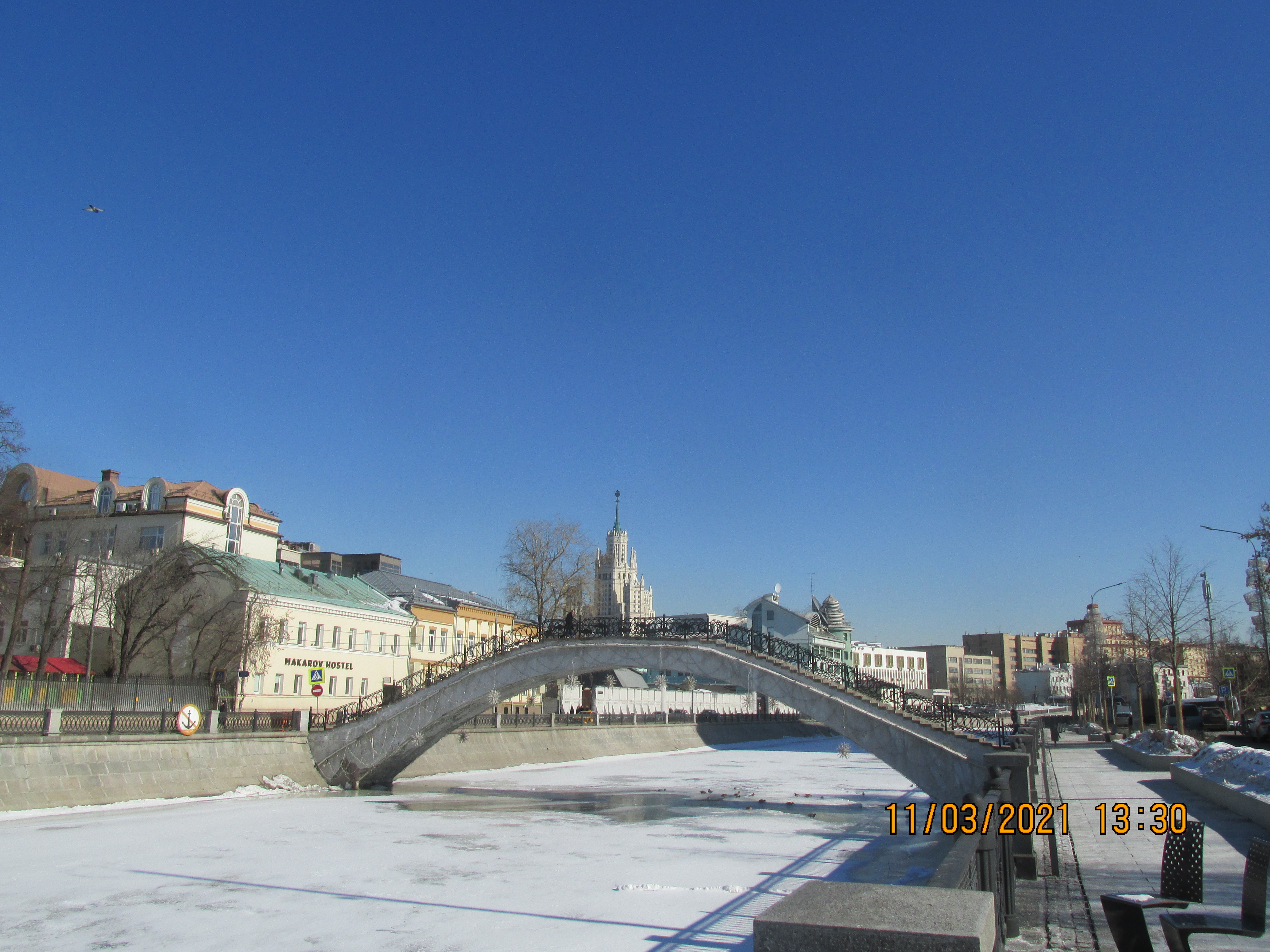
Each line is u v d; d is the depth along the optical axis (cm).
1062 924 1138
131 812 3203
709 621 3731
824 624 13588
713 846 2655
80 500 6525
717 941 1516
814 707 3350
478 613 8594
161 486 6288
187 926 1661
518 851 2553
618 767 6150
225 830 2866
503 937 1560
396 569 9006
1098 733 6394
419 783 4738
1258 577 3306
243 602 5331
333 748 4259
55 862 2284
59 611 5159
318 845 2611
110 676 5128
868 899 489
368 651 6775
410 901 1878
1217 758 2523
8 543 4525
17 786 3017
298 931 1622
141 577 4875
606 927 1625
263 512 6950
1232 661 5981
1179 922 783
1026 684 17925
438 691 4131
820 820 3338
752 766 6309
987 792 1092
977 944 412
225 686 5438
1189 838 877
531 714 7338
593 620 3941
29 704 3462
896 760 3153
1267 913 1132
